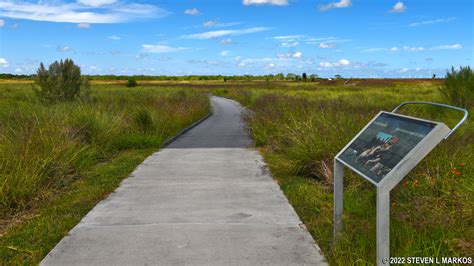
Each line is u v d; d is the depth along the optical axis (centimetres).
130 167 923
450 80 1855
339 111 1059
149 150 1185
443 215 457
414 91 3997
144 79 17025
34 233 504
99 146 1090
